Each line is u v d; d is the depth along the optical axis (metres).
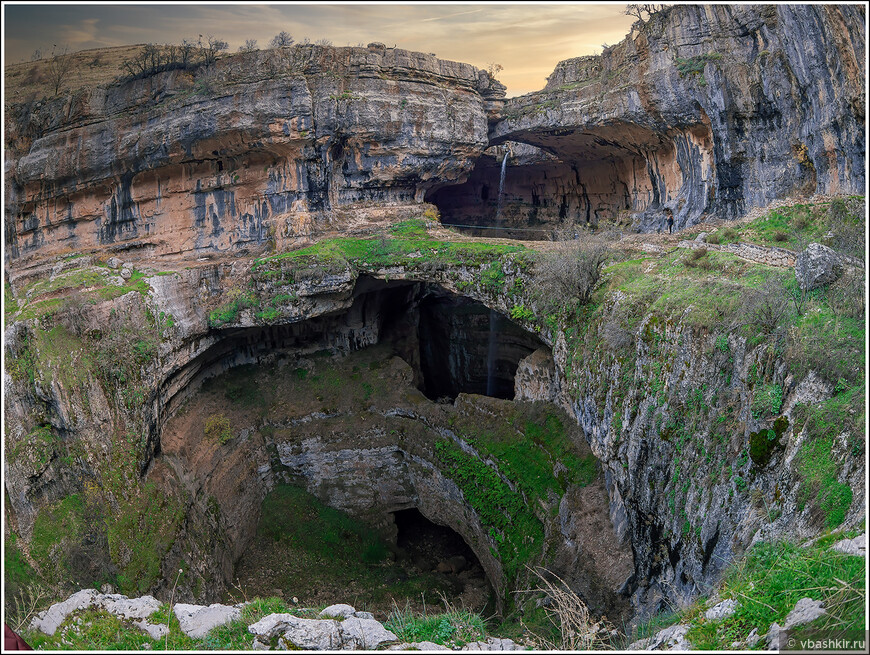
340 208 43.53
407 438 39.72
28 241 42.47
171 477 31.36
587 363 27.39
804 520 14.31
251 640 14.99
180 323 34.75
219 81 40.09
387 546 38.81
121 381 29.50
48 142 41.06
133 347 30.53
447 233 43.38
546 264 31.00
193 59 42.38
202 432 36.59
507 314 34.78
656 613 21.47
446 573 37.03
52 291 31.11
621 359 24.56
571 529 27.88
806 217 27.14
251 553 36.53
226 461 36.91
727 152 34.00
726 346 19.38
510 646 14.85
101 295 30.84
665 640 12.91
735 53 33.25
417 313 49.91
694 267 26.33
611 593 24.75
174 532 29.36
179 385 35.78
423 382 48.53
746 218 30.45
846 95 26.77
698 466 19.36
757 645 11.13
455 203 62.09
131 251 42.41
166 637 15.70
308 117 40.09
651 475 21.89
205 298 37.84
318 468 40.03
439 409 39.19
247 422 39.50
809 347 16.78
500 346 47.31
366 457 40.19
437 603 33.84
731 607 12.56
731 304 20.33
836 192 28.47
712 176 35.97
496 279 35.16
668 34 35.94
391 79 42.56
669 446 20.92
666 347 22.12
